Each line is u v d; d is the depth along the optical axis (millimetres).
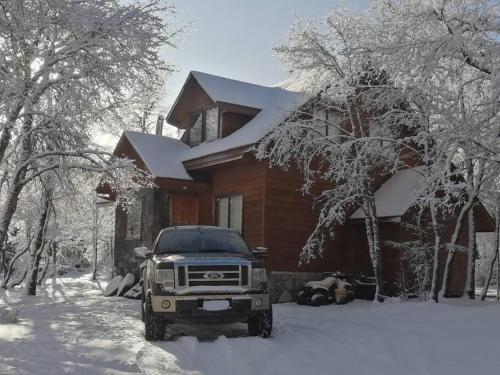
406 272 16047
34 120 13109
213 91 18844
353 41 14312
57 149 13422
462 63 12047
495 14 11844
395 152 14523
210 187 18250
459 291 18188
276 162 14625
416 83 12203
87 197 19953
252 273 8359
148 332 8242
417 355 6941
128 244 19438
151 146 19219
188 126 20734
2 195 16859
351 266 17328
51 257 27578
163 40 12508
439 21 12188
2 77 10922
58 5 10906
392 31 12750
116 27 11625
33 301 15523
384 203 16312
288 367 6488
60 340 8055
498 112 11312
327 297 14797
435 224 13258
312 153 15070
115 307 13609
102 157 13492
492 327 8125
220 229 10266
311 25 15031
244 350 7273
